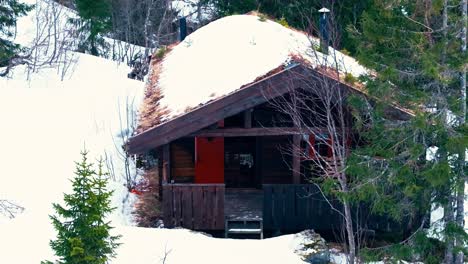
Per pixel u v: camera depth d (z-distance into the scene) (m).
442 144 11.19
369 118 13.04
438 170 10.66
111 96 26.00
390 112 13.09
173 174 17.70
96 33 37.31
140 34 42.38
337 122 14.89
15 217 13.84
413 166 11.44
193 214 14.86
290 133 14.57
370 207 13.27
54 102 24.06
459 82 11.40
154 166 20.77
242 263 12.23
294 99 13.72
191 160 17.72
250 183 18.09
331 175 13.84
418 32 11.13
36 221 13.73
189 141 17.64
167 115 14.70
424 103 11.27
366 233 15.11
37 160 18.03
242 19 19.50
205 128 14.72
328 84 13.19
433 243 12.29
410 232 14.95
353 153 12.14
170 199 14.80
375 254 12.05
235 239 13.96
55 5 40.53
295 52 15.73
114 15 41.59
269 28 18.17
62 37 37.91
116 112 23.98
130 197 17.42
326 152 16.67
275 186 14.95
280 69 14.61
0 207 14.35
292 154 16.06
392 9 11.50
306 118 15.53
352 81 13.58
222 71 15.91
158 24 42.09
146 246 12.73
